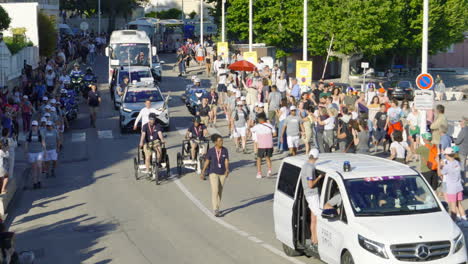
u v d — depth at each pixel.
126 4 113.19
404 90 57.53
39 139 23.19
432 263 10.89
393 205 11.93
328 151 25.42
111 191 22.39
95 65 68.38
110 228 17.53
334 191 12.61
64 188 23.17
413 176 12.54
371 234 11.15
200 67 66.06
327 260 12.35
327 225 12.30
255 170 25.23
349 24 56.94
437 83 58.25
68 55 66.12
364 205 11.91
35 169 23.08
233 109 31.95
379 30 59.56
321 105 26.08
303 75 36.97
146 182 23.73
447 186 16.27
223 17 59.41
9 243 12.15
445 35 76.19
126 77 42.97
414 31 74.88
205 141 24.55
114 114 41.09
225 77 41.19
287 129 25.30
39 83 40.22
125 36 50.75
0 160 20.11
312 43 60.16
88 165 27.22
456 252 11.12
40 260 14.80
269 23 70.00
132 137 33.62
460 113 45.97
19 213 19.84
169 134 34.16
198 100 39.16
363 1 57.81
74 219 18.77
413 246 10.94
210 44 87.75
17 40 51.22
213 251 14.88
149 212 19.19
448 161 16.27
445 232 11.19
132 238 16.39
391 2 59.12
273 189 21.88
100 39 80.69
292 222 13.61
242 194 21.23
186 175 24.80
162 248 15.34
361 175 12.43
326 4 59.44
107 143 32.16
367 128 22.55
